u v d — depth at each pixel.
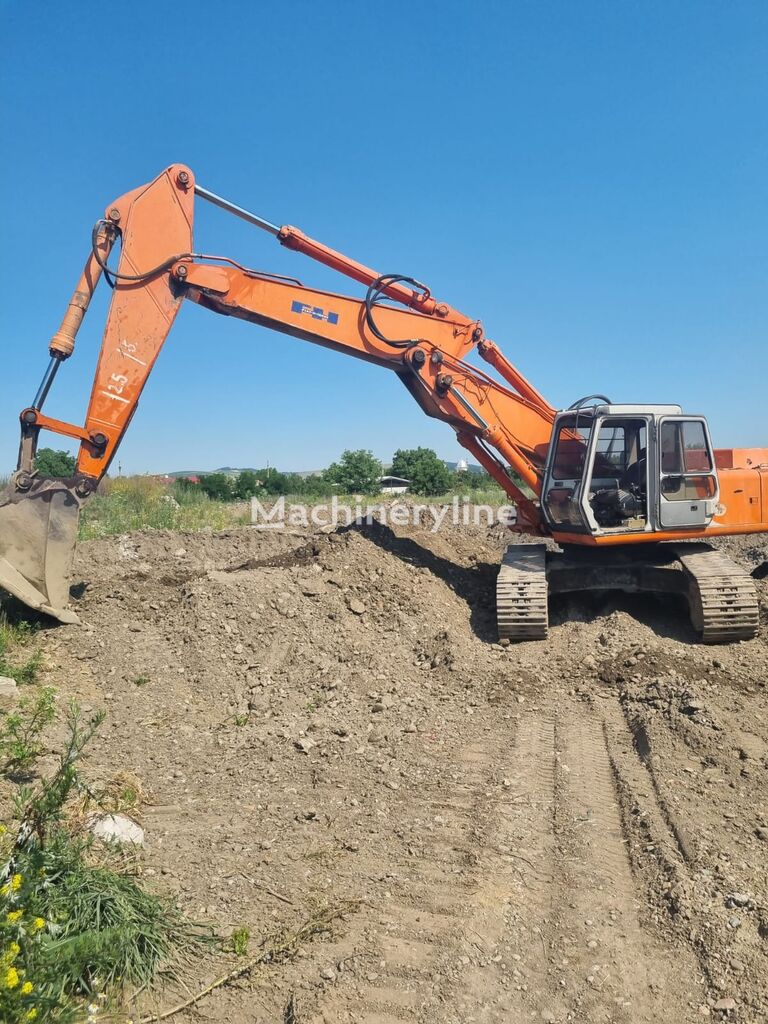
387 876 4.56
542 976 3.74
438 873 4.60
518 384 11.03
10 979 2.86
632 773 5.97
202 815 5.30
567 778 5.94
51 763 5.51
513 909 4.25
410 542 12.34
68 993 3.39
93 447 8.71
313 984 3.63
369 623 9.51
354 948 3.88
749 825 5.08
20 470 8.55
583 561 10.76
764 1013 3.43
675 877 4.46
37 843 3.88
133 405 8.88
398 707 7.46
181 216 9.06
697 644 9.41
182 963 3.74
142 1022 3.37
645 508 10.08
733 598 9.05
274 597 9.31
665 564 10.77
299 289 9.84
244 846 4.88
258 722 7.06
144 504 20.34
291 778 5.95
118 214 8.76
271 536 15.10
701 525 10.08
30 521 8.55
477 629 10.22
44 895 3.70
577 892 4.43
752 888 4.34
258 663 8.23
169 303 9.02
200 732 6.83
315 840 4.98
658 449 9.97
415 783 5.87
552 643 9.44
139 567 12.51
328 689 7.76
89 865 4.27
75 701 7.14
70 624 8.73
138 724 6.86
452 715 7.36
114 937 3.61
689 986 3.67
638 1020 3.45
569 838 5.03
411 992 3.59
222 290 9.36
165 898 4.20
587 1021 3.45
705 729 6.49
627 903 4.34
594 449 9.82
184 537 14.73
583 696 7.82
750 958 3.78
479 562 13.33
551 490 10.49
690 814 5.20
